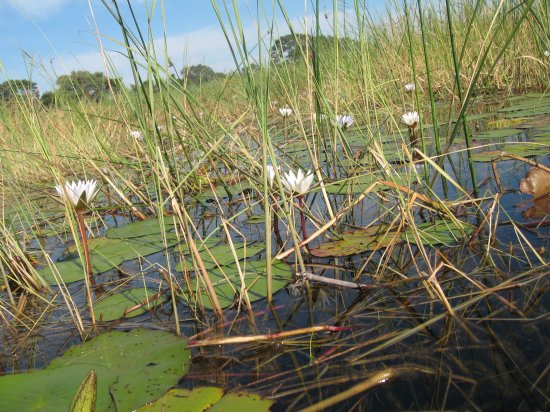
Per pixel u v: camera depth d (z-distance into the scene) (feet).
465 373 2.83
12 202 10.96
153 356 3.50
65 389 3.03
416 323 3.54
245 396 2.86
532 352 2.92
